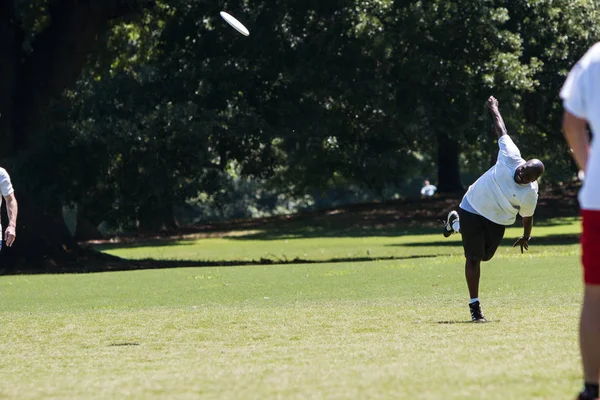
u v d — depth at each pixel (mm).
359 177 128625
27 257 77438
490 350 18969
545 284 39562
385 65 76875
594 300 13703
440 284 42531
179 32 83625
